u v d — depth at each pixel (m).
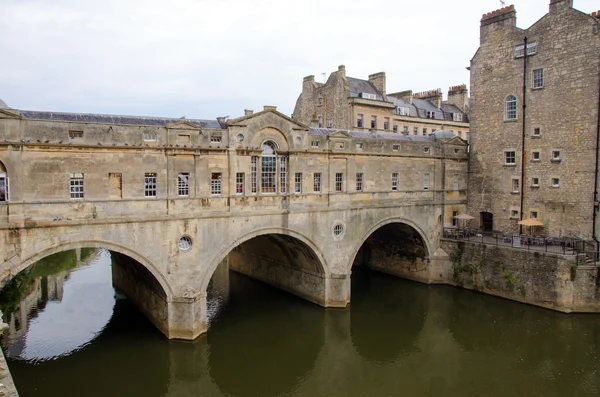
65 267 47.00
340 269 32.47
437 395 21.77
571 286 29.67
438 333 28.95
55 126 21.77
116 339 26.47
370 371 24.55
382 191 34.59
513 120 37.03
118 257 34.12
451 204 39.56
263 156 28.67
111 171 23.30
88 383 22.48
